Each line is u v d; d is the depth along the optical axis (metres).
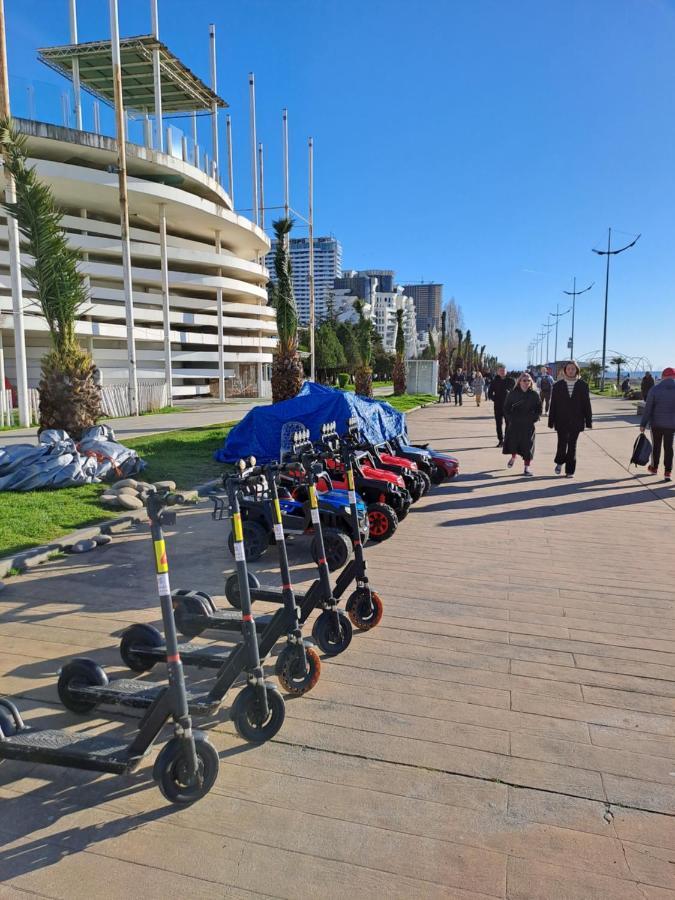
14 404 31.39
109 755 2.85
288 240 17.31
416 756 3.16
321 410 9.80
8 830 2.69
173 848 2.56
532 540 7.20
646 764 3.10
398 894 2.33
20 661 4.20
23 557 6.14
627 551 6.75
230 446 11.27
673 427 10.72
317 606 4.32
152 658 4.01
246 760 3.14
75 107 36.50
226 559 6.49
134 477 10.49
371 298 148.00
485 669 4.07
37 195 11.30
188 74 39.94
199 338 45.94
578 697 3.73
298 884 2.38
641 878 2.40
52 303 11.54
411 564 6.28
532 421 11.44
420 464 10.38
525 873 2.43
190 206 38.94
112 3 23.23
